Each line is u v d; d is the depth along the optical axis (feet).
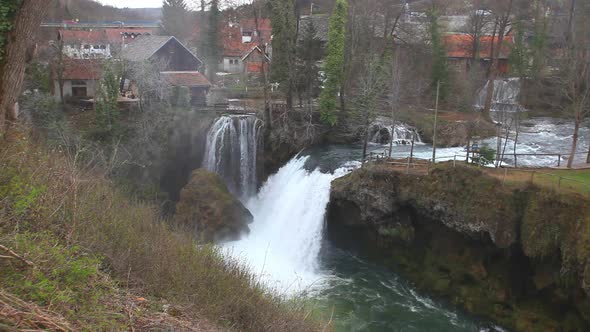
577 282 66.39
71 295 27.55
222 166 126.52
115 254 38.37
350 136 131.34
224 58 216.95
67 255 31.01
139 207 63.82
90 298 28.68
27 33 42.57
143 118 119.03
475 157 97.45
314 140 130.00
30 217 34.24
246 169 128.26
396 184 90.99
